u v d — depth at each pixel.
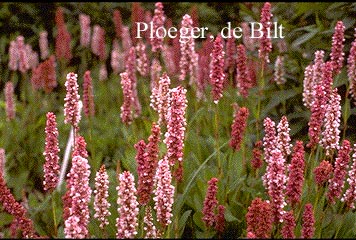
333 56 4.81
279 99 5.78
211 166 5.25
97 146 6.98
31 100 8.20
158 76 5.75
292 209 3.69
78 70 10.88
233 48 6.22
